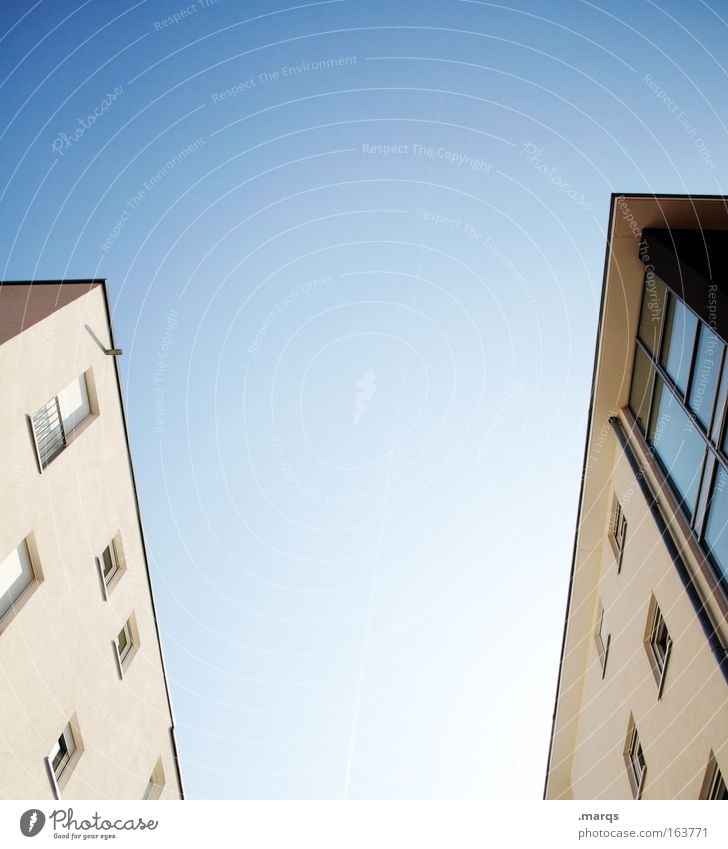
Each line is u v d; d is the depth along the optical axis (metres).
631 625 15.09
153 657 17.20
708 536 11.52
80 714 13.37
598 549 17.59
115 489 15.73
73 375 14.09
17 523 11.95
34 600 12.25
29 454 12.44
